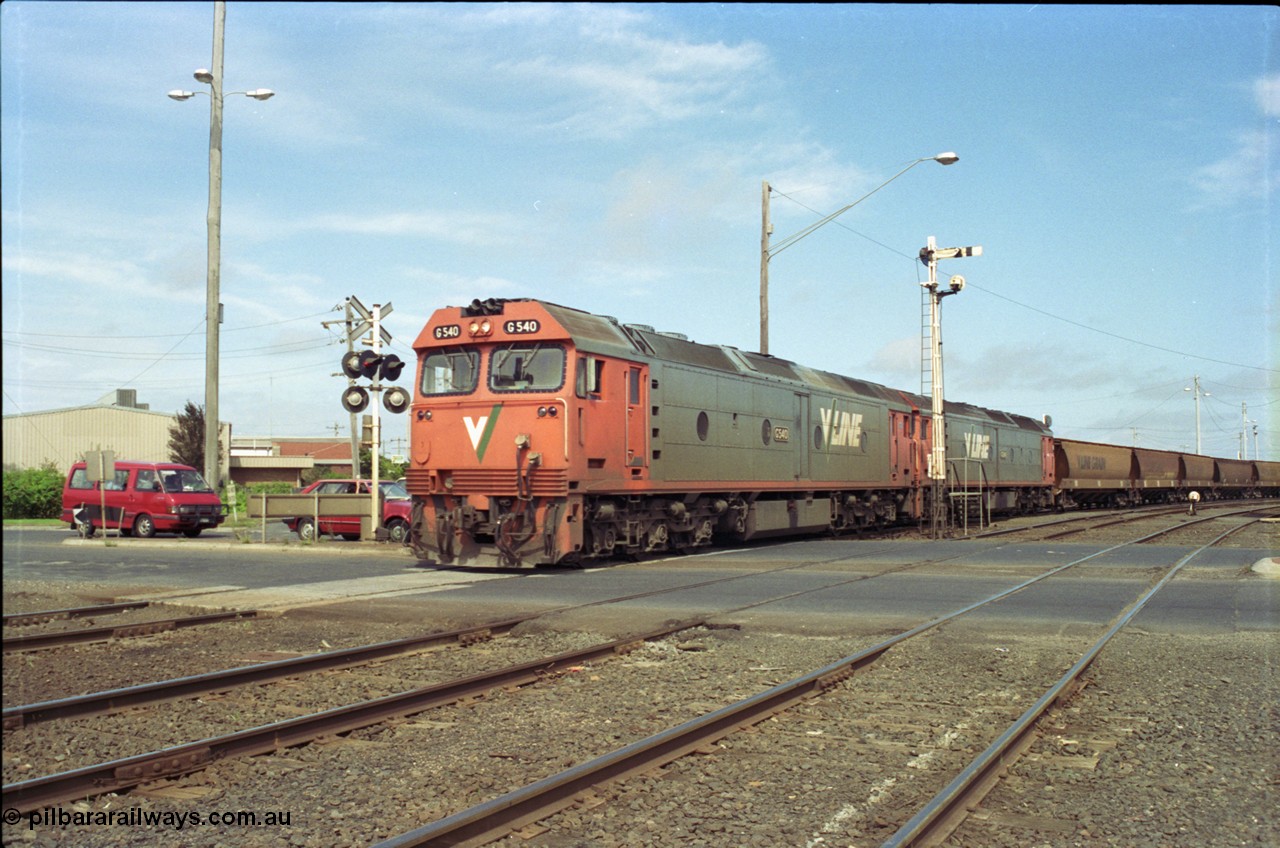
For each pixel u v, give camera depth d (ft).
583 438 57.72
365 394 78.89
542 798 17.60
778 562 64.49
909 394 117.39
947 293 90.68
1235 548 75.77
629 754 19.80
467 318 59.72
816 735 23.16
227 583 53.93
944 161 83.15
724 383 74.18
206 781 19.75
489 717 24.97
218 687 27.84
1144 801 18.78
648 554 71.36
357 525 86.17
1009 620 39.63
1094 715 25.22
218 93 91.81
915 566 61.57
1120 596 46.96
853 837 16.81
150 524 93.97
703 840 16.65
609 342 61.11
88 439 194.39
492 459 58.03
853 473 96.63
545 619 39.52
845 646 34.47
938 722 24.39
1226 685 28.37
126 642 36.01
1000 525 112.37
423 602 45.11
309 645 35.58
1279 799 18.93
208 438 95.45
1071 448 164.76
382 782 19.77
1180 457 219.61
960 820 17.49
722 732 22.84
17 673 30.63
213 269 93.25
